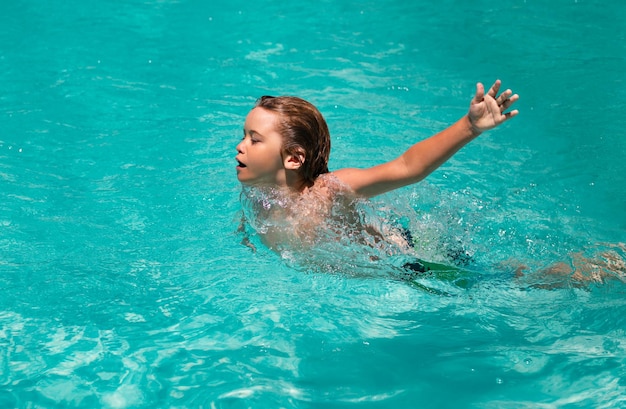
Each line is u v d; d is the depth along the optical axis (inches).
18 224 240.8
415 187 253.6
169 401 169.9
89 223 243.0
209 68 361.7
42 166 277.4
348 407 167.6
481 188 266.8
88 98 330.0
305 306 205.2
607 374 176.6
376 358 184.1
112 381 176.2
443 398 170.2
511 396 170.6
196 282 214.5
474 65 368.2
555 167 282.2
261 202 218.1
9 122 308.3
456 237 232.8
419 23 415.5
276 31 402.9
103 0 436.8
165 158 285.0
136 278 215.9
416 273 217.3
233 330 194.9
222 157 286.0
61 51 374.6
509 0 446.0
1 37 386.3
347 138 297.9
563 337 191.9
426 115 320.8
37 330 193.5
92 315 199.6
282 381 175.8
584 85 345.1
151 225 243.1
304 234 216.8
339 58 374.0
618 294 209.2
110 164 280.2
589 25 411.5
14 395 171.3
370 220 221.3
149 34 396.8
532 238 238.2
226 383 175.3
